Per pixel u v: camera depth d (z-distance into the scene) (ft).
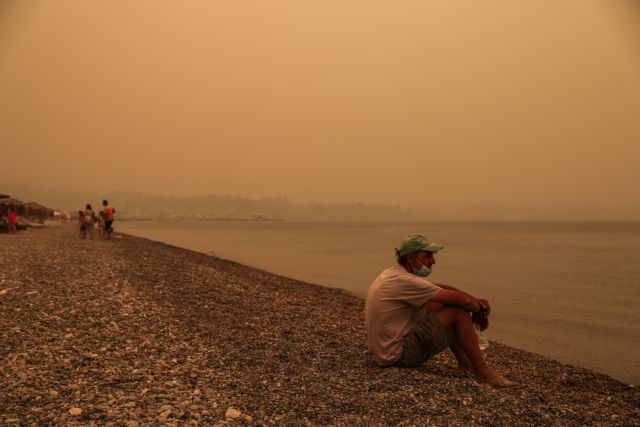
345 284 69.31
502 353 30.27
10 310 28.96
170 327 27.71
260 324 30.45
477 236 339.77
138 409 15.20
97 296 35.50
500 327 41.81
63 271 47.32
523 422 15.37
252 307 36.76
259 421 14.80
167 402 15.99
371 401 16.69
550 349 33.91
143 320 28.96
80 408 15.05
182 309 33.42
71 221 294.25
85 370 19.03
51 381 17.51
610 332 39.81
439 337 19.54
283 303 40.32
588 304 55.31
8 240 86.99
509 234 380.58
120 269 52.26
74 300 33.35
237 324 29.89
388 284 20.10
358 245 193.47
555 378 24.39
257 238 259.60
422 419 15.28
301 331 29.07
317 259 119.34
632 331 40.22
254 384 18.43
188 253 93.50
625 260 128.26
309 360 22.13
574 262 121.70
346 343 26.21
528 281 79.71
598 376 25.34
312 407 16.10
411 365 20.18
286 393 17.46
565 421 15.71
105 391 16.76
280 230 466.70
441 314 19.76
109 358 20.88
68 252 67.87
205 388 17.70
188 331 27.07
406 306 20.12
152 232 331.57
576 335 38.58
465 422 15.16
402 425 14.79
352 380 19.02
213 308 34.81
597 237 319.88
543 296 62.08
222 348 23.80
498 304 55.21
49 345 22.25
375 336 20.53
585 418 16.11
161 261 66.08
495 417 15.64
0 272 43.62
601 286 72.74
